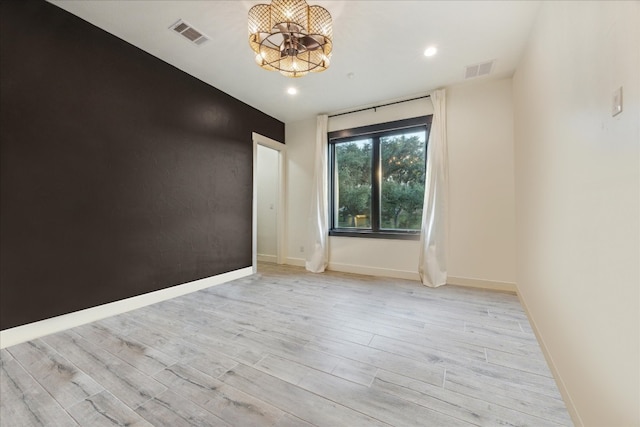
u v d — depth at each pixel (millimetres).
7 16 1852
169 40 2482
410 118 3684
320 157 4258
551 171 1659
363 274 3982
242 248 3840
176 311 2527
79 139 2209
